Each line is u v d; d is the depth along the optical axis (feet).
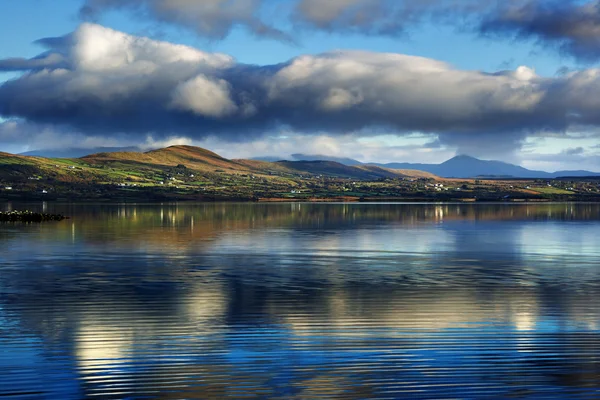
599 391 44.57
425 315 69.92
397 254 144.66
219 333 60.90
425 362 51.19
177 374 47.88
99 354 53.06
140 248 158.20
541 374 48.16
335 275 105.19
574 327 63.77
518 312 71.77
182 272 108.47
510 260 131.54
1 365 49.83
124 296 82.43
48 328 62.75
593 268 116.26
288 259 131.85
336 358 52.31
